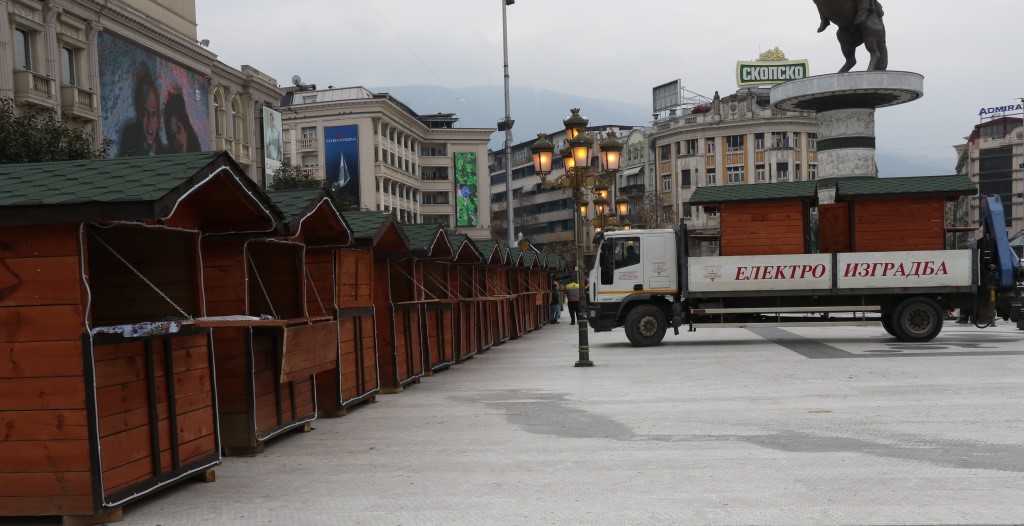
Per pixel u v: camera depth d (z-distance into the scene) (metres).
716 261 20.78
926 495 6.54
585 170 17.55
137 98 40.47
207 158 7.07
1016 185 101.75
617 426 10.04
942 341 20.47
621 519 6.11
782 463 7.80
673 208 90.00
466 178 100.19
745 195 21.20
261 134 55.84
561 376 15.64
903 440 8.70
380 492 7.17
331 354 10.34
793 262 20.50
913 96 35.09
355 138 83.12
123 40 39.44
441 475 7.74
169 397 7.18
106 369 6.46
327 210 10.54
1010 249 19.94
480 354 21.52
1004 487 6.72
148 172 6.81
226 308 9.00
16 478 6.36
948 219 80.44
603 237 21.89
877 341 20.91
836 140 35.31
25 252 6.33
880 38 34.84
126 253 7.87
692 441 8.97
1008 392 11.80
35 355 6.33
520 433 9.78
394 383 13.80
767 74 92.19
